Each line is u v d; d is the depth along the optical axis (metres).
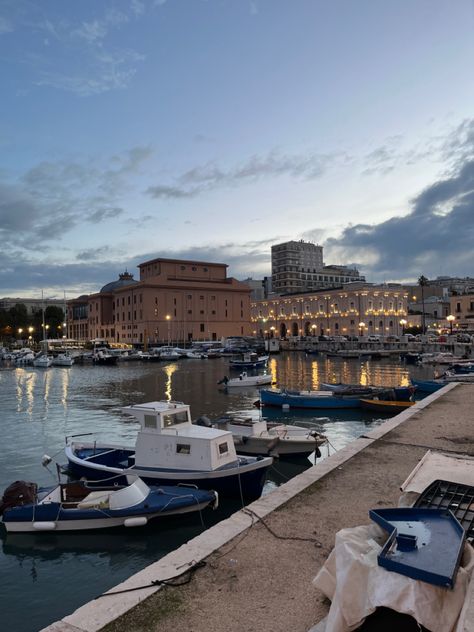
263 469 15.30
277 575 6.14
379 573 4.29
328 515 8.12
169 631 5.05
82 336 165.38
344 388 34.75
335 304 130.50
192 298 130.75
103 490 14.13
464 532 4.61
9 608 9.91
